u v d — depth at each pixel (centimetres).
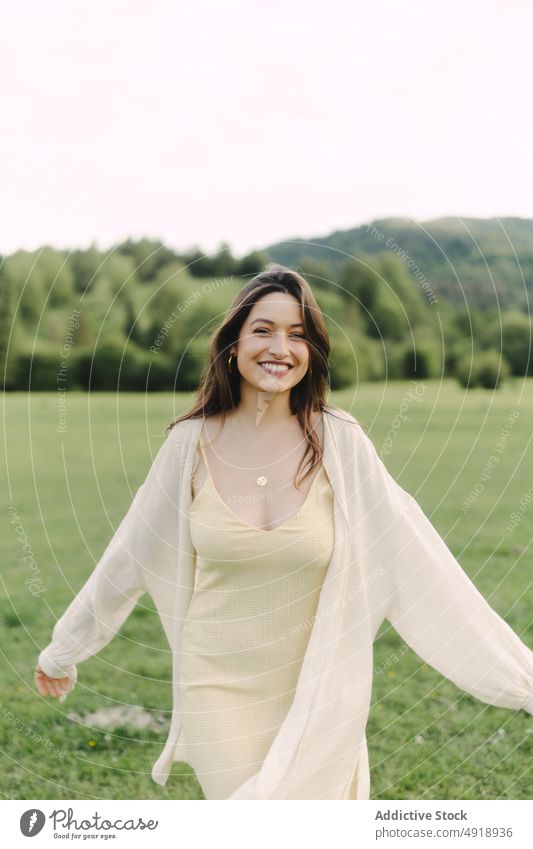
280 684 267
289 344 264
